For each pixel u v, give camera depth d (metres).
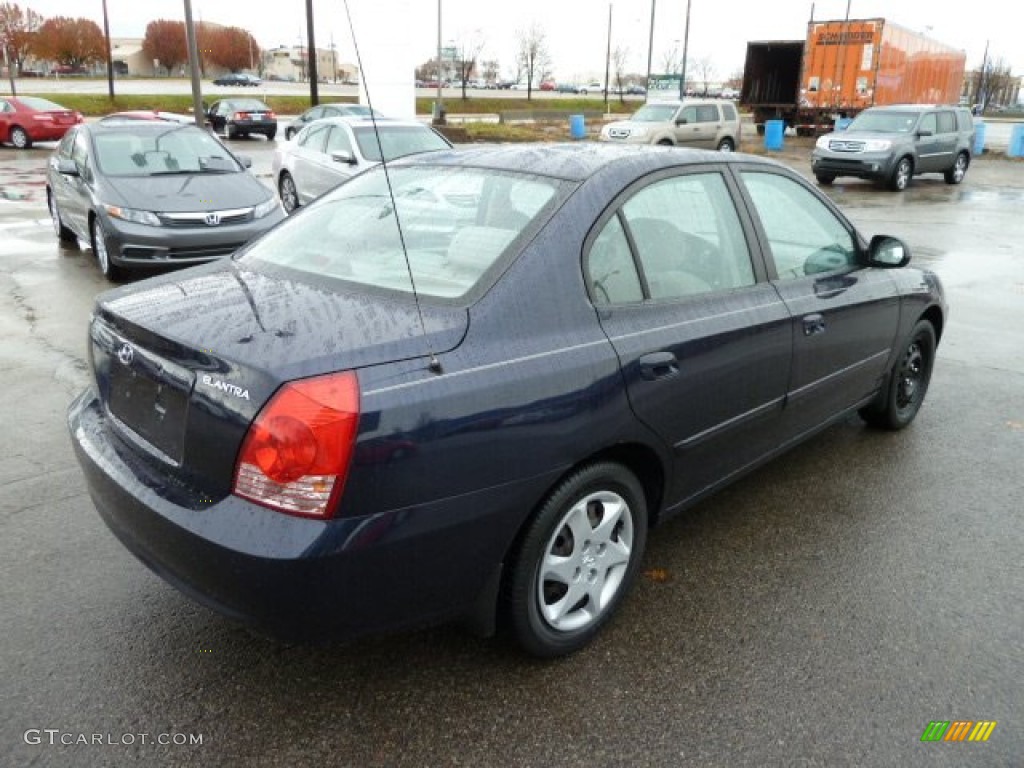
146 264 7.96
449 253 2.71
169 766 2.30
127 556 3.34
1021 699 2.63
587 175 2.88
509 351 2.43
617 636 2.91
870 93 28.47
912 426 4.96
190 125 9.84
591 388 2.56
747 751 2.39
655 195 3.04
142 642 2.81
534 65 77.31
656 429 2.85
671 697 2.60
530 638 2.64
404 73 22.50
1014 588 3.26
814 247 3.86
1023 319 7.66
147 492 2.35
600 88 111.62
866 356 4.16
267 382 2.12
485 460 2.33
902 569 3.38
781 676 2.71
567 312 2.60
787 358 3.46
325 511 2.11
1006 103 101.75
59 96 42.75
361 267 2.79
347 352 2.21
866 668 2.76
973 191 18.97
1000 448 4.65
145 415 2.51
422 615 2.38
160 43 103.88
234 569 2.13
